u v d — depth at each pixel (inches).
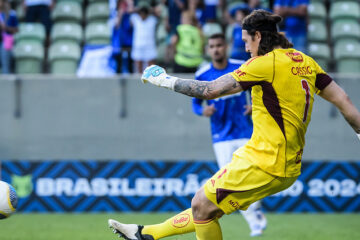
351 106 514.3
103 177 1186.6
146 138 1268.5
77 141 1269.7
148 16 1348.4
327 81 514.0
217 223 532.1
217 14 1620.3
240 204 508.4
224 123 852.6
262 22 495.5
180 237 757.9
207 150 1262.3
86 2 1729.8
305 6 1242.6
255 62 486.3
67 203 1182.3
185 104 1267.2
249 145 507.5
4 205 574.2
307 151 1258.0
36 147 1269.7
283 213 1174.3
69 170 1189.1
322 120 1258.0
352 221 1051.9
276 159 490.9
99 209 1182.3
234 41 1227.9
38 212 1180.5
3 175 1186.6
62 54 1485.0
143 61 1342.3
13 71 1401.3
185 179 1183.6
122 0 1346.0
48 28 1568.7
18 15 1651.1
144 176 1186.6
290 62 490.9
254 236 868.0
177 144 1266.0
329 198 1182.3
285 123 488.1
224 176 506.9
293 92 487.5
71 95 1275.8
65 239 829.8
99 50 1353.3
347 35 1545.3
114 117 1273.4
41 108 1273.4
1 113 1274.6
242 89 486.6
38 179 1186.6
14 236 856.3
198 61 1282.0
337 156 1255.5
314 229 949.2
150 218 1081.4
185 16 1294.3
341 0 1627.7
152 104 1272.1
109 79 1273.4
